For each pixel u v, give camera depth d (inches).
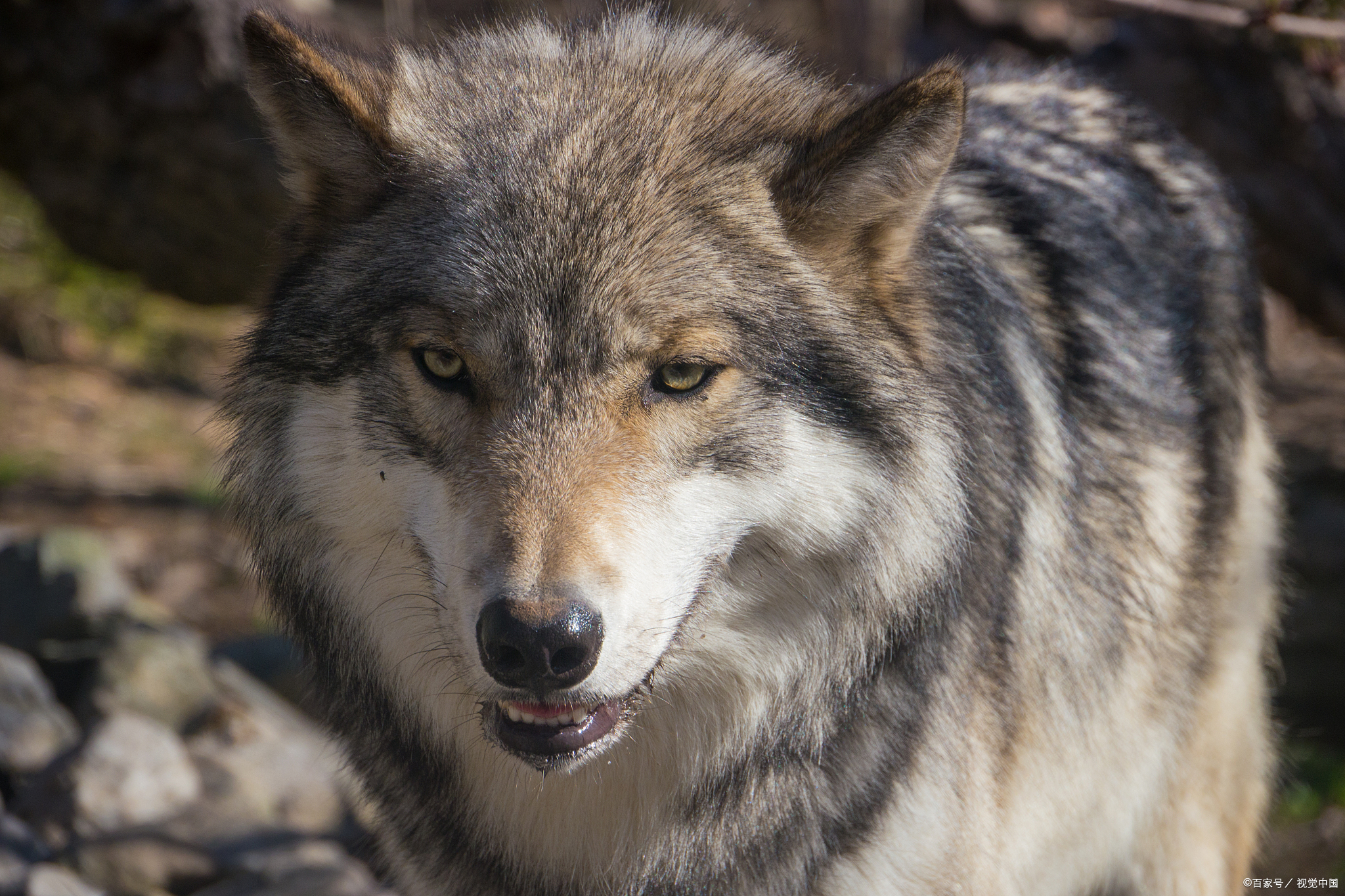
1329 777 558.9
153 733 459.2
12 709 480.7
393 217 270.8
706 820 280.7
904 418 270.1
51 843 421.7
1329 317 718.5
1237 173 677.9
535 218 257.0
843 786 274.7
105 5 587.5
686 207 261.6
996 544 295.6
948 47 741.3
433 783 292.0
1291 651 599.8
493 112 277.3
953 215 321.4
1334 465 683.4
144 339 1107.9
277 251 298.7
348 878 396.8
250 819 448.5
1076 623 323.9
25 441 917.8
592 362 250.8
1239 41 642.2
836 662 275.0
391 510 269.3
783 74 299.4
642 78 283.7
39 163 658.8
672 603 251.6
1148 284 364.8
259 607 687.1
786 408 260.5
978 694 293.3
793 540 267.1
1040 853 335.0
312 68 269.4
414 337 255.8
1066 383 334.0
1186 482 357.4
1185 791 374.0
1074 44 737.6
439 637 276.7
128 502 834.2
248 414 284.2
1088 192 368.8
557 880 290.2
